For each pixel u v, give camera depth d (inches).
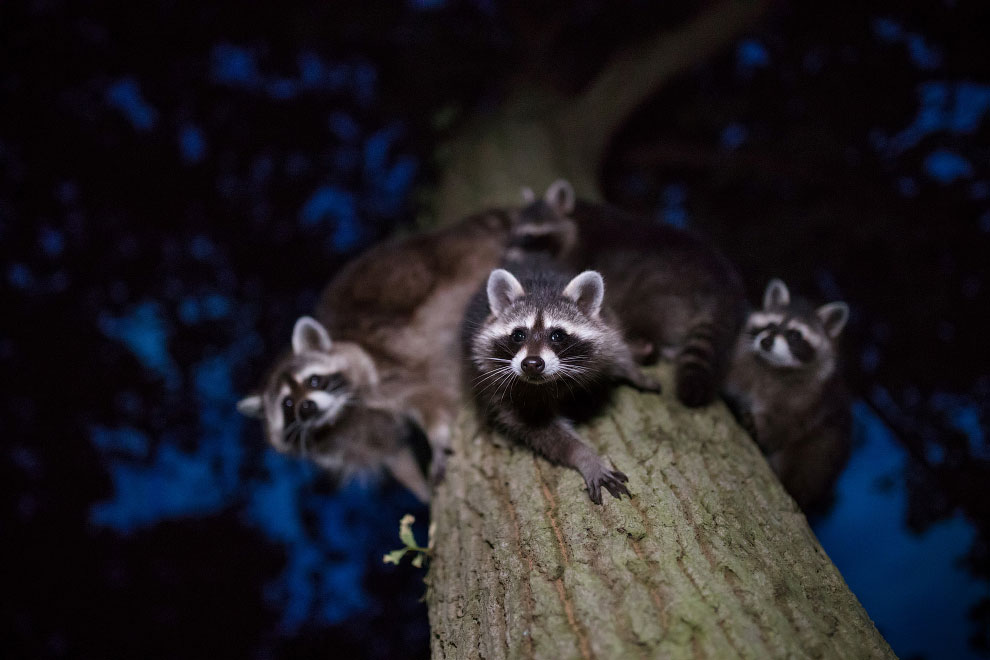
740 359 53.0
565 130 91.2
